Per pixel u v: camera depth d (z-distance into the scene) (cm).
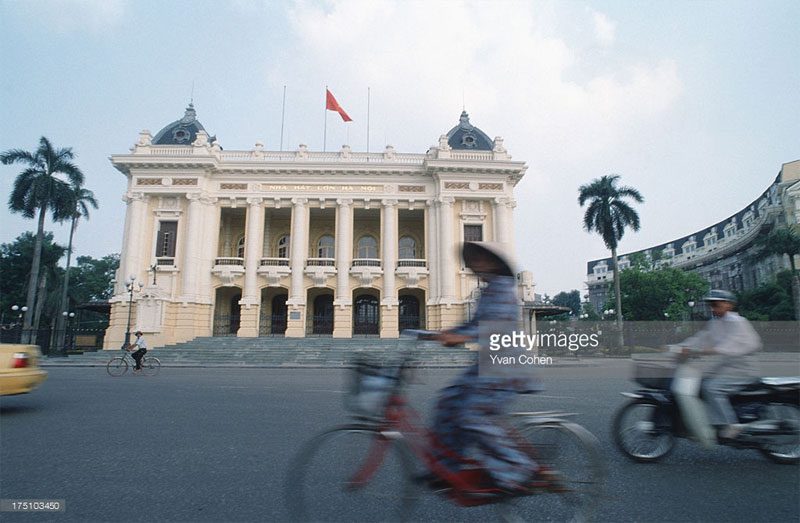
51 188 3422
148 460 536
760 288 4616
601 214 3816
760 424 534
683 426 535
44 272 4419
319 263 3616
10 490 438
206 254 3419
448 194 3462
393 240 3506
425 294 3525
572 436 373
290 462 530
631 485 463
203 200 3425
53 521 371
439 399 371
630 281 5444
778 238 4600
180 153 3456
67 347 3488
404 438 358
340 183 3544
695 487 459
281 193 3509
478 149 3803
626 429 556
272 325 3600
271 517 380
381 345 2922
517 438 363
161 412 850
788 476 495
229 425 731
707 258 8281
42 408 891
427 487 360
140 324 3045
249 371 2022
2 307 4878
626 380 1262
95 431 684
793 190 5262
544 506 400
